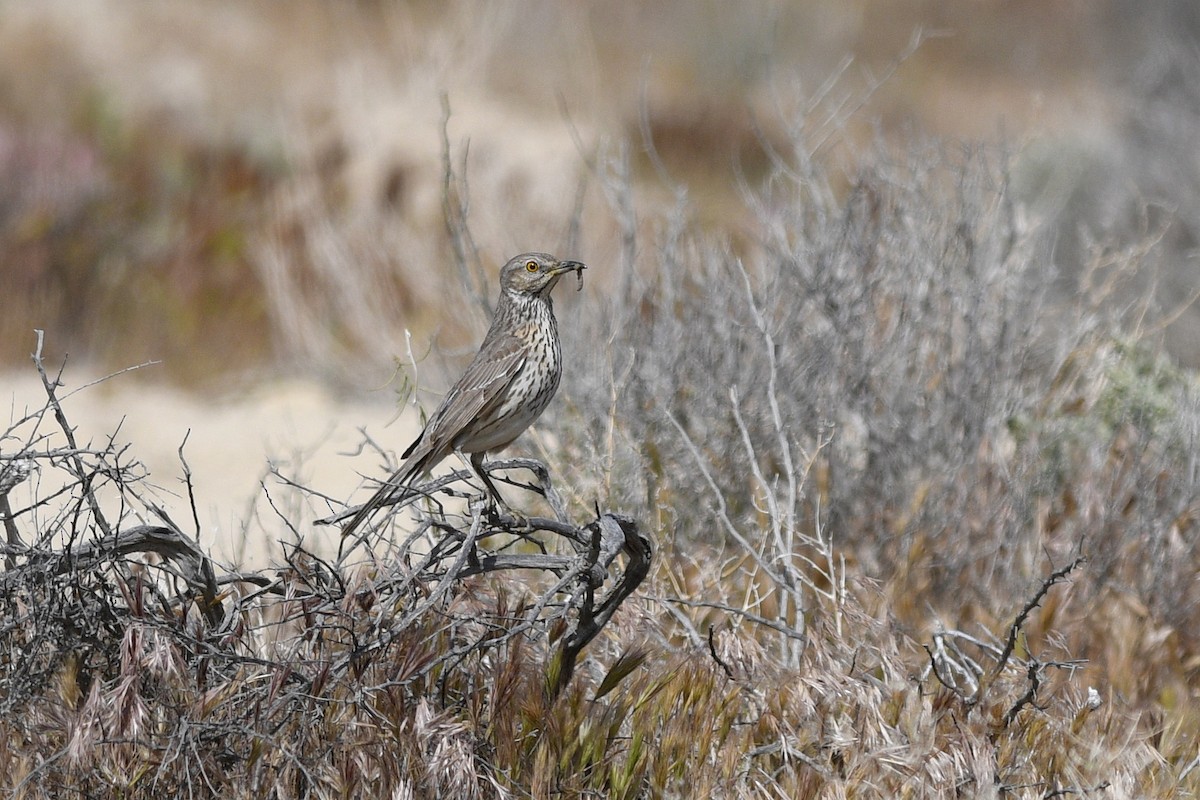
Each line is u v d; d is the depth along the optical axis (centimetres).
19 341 2070
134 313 2147
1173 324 1711
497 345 912
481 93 2827
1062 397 1170
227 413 1872
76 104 2911
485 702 709
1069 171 1967
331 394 2000
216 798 626
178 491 1452
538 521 711
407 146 2455
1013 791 702
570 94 3344
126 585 651
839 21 4562
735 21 4338
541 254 935
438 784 625
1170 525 1048
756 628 870
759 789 687
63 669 674
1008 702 784
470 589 706
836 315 1127
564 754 685
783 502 1055
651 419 1082
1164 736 809
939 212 1198
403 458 914
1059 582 963
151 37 3328
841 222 1159
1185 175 1967
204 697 629
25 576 668
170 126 2889
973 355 1135
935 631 840
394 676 664
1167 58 2236
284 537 1086
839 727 727
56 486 1340
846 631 841
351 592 642
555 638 750
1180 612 1009
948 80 4309
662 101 3409
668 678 728
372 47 3391
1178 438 1123
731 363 1101
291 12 3606
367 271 2139
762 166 3062
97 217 2255
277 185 2459
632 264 1193
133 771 623
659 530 961
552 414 1134
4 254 2141
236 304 2180
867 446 1113
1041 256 1255
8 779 625
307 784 634
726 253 1181
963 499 1068
